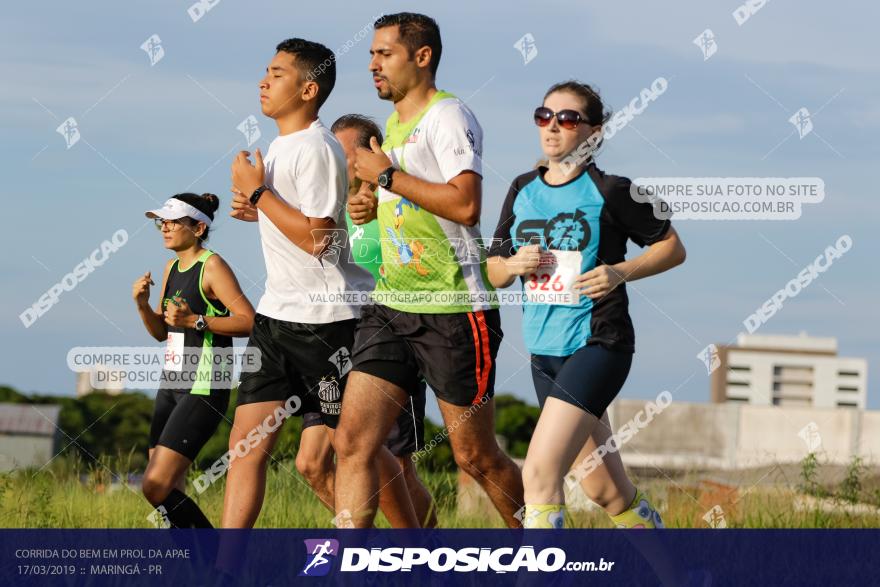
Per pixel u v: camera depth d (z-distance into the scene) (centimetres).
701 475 1466
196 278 926
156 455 892
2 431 1612
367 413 767
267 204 806
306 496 1154
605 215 712
